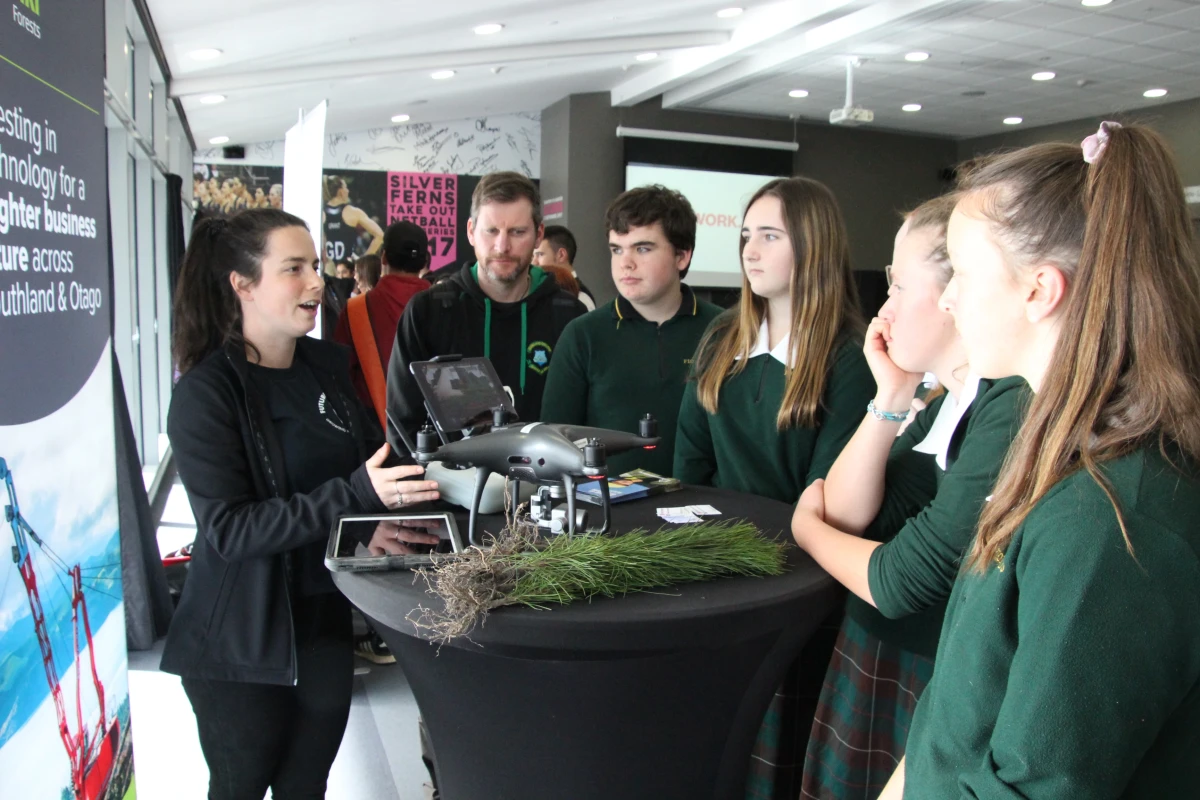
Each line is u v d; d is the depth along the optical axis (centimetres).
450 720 113
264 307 147
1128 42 631
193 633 143
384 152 947
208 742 150
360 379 298
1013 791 64
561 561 101
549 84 827
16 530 110
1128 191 66
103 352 143
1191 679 62
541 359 229
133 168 509
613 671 100
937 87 790
